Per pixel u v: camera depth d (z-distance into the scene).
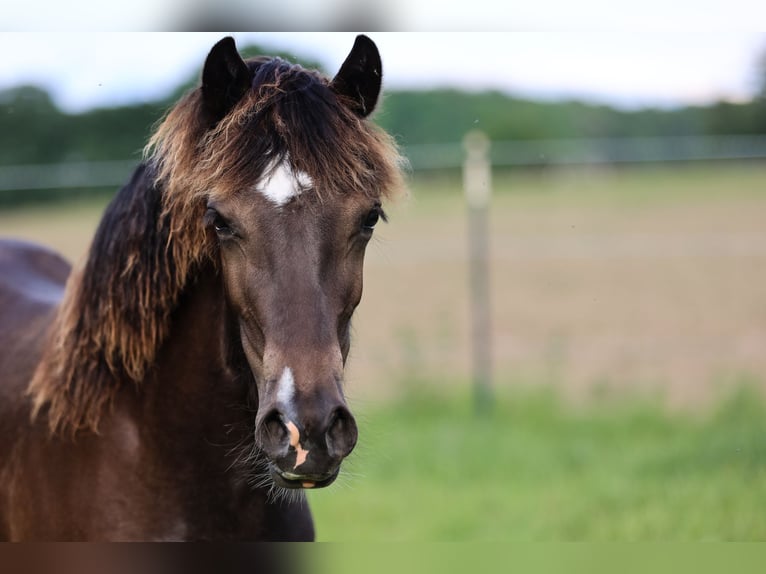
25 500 3.26
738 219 19.33
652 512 6.15
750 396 8.20
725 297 13.36
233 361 3.07
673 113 35.19
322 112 2.81
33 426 3.29
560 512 6.26
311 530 3.47
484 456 7.47
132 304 3.10
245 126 2.78
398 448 7.67
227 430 3.12
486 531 5.95
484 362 9.02
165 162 2.97
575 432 8.10
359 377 10.02
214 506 3.13
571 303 13.37
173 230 2.99
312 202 2.71
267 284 2.70
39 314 3.85
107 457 3.12
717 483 6.69
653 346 10.72
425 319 12.64
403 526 6.09
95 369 3.15
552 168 32.81
